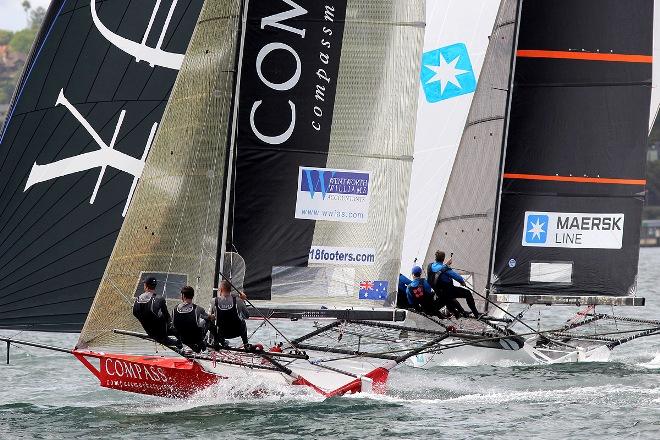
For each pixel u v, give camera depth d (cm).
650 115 10094
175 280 7225
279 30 7544
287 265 7606
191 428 6606
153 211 7188
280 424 6669
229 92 7312
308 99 7600
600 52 9625
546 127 9612
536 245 9625
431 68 10000
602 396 7562
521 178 9625
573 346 9506
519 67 9612
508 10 9800
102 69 7362
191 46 7256
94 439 6425
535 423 6756
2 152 7338
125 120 7344
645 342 10912
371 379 7444
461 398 7512
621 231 9644
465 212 9906
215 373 7138
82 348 7094
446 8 10006
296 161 7600
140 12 7394
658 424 6706
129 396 7588
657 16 10181
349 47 7650
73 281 7250
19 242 7281
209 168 7288
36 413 7100
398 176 7706
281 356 7281
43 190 7300
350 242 7681
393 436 6450
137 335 7019
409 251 10031
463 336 8100
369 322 7938
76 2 7388
